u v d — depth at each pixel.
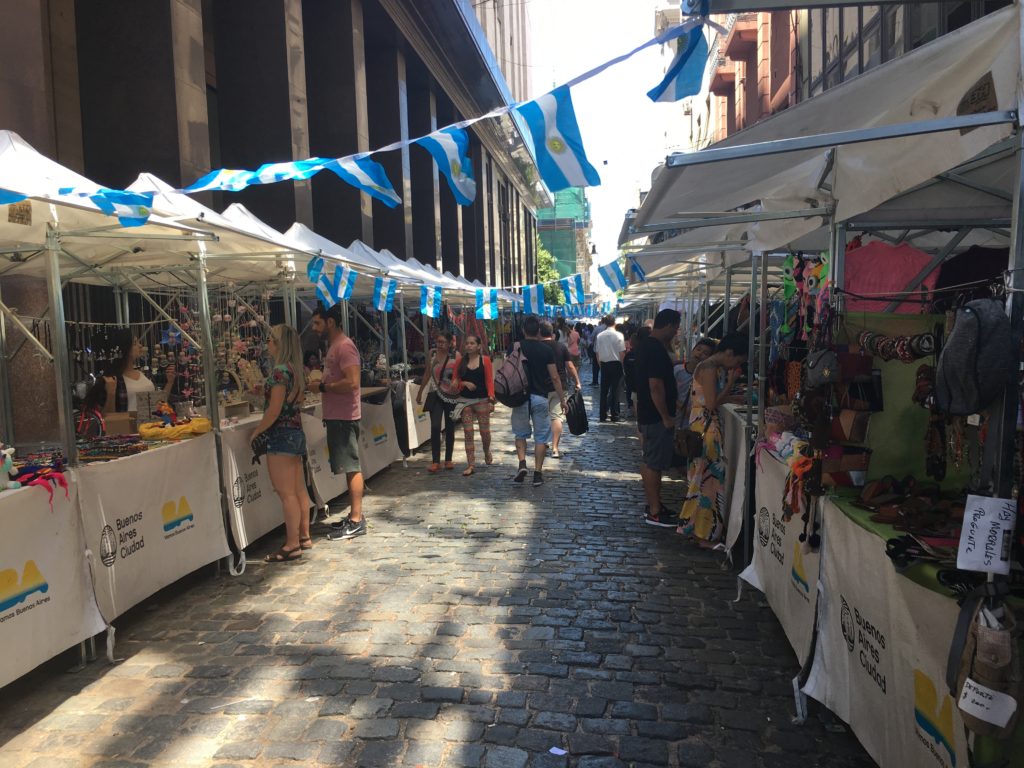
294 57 12.70
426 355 11.57
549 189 3.02
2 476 3.48
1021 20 2.01
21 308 6.42
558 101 2.83
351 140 15.73
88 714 3.38
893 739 2.52
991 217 4.10
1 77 6.85
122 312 8.13
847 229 4.26
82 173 9.74
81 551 3.90
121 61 9.60
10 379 6.22
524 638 4.16
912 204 3.91
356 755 3.01
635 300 25.42
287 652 4.01
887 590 2.55
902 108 2.74
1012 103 2.08
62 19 9.43
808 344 3.86
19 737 3.20
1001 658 1.85
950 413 2.12
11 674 3.40
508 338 26.61
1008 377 1.96
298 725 3.25
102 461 4.27
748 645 4.07
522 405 8.32
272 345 5.62
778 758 3.00
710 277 10.49
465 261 28.06
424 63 21.52
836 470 3.22
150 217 4.24
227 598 4.87
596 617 4.47
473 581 5.13
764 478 4.43
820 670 3.21
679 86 2.75
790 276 4.68
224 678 3.71
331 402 6.23
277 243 5.62
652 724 3.25
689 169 3.27
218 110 12.63
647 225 4.30
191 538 4.97
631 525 6.58
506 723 3.26
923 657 2.29
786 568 3.88
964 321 2.01
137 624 4.45
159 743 3.12
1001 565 1.93
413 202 23.41
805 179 3.64
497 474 8.98
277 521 6.28
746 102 21.44
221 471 5.42
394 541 6.12
